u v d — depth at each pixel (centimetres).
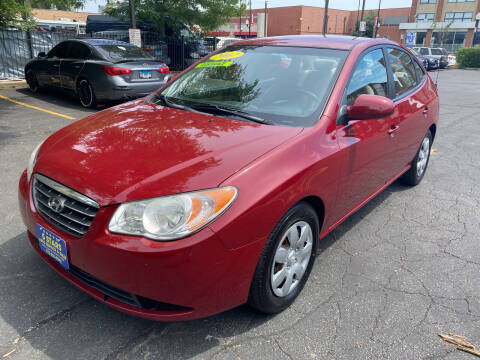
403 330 237
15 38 1238
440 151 636
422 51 2822
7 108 820
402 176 464
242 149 222
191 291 192
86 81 840
